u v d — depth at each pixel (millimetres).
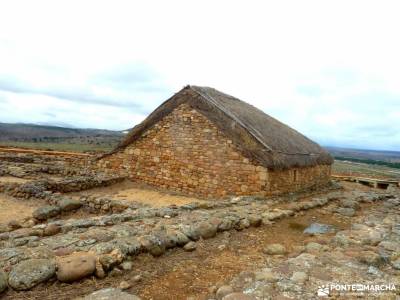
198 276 5484
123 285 4805
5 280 4301
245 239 7719
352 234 8352
